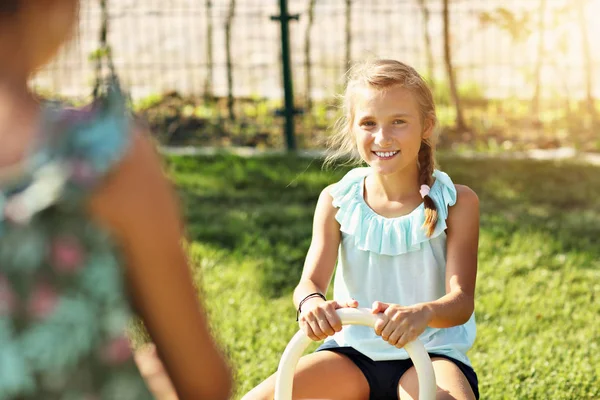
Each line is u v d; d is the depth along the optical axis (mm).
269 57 9289
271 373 3713
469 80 8633
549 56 8125
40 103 1235
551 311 4363
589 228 5453
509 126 7758
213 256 5051
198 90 8625
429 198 2707
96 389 1225
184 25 9789
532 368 3732
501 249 5113
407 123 2639
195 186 6371
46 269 1173
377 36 8422
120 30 9734
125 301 1252
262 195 6191
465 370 2676
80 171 1171
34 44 1216
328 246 2781
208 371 1316
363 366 2697
